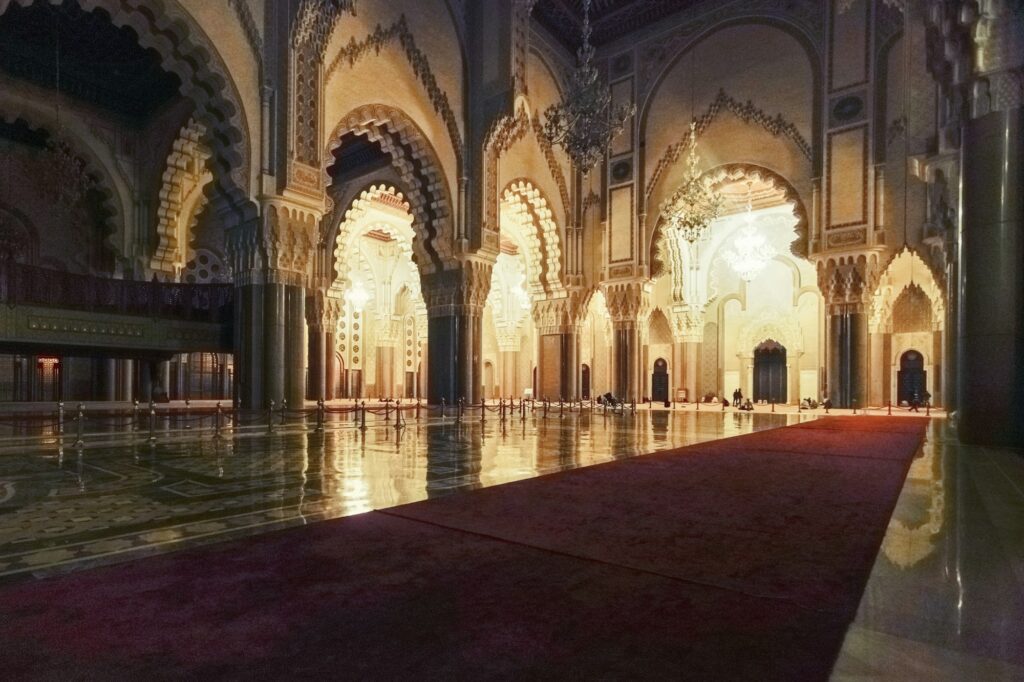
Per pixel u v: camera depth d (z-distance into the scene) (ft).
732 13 52.29
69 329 31.89
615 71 58.49
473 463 16.58
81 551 8.20
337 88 36.60
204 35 29.86
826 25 47.83
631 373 57.00
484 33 46.24
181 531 9.26
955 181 27.91
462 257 45.37
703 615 6.01
